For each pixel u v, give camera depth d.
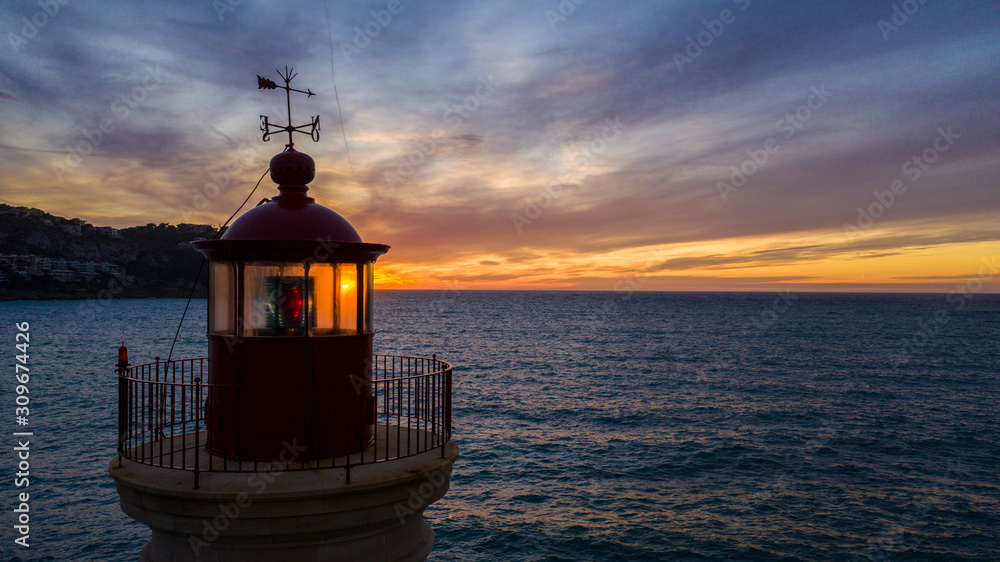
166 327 109.81
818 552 18.70
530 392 45.19
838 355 72.38
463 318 145.25
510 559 18.20
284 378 6.29
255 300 6.30
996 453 29.80
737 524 20.72
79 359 61.75
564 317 152.12
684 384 50.12
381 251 6.88
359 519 5.92
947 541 19.52
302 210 6.54
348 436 6.55
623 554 18.53
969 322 138.00
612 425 34.81
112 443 28.80
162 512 5.73
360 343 6.69
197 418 5.84
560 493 23.45
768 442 31.42
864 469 27.02
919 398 44.59
